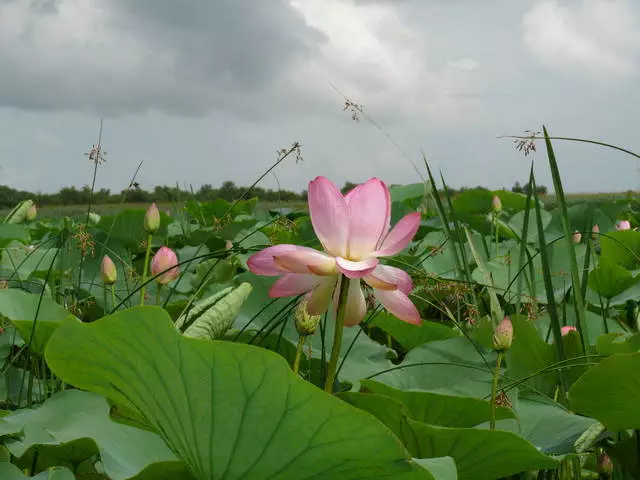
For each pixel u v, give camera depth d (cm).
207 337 178
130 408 136
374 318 257
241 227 479
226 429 109
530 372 219
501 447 137
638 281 326
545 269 204
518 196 633
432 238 438
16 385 228
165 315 99
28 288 302
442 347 211
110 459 142
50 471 132
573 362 205
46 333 201
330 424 103
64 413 165
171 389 109
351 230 136
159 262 249
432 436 142
